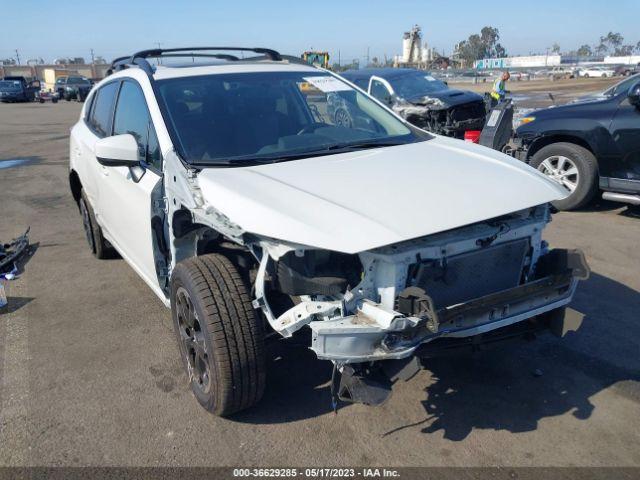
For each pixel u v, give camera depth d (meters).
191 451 2.91
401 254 2.63
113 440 3.00
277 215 2.64
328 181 3.02
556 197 3.08
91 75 84.00
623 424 3.07
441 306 2.88
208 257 3.06
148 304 4.68
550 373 3.55
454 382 3.48
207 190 2.99
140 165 3.80
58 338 4.13
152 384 3.51
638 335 3.98
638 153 6.29
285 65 4.51
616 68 59.78
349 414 3.18
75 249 6.17
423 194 2.88
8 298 4.87
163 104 3.70
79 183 5.96
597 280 4.90
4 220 7.50
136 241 4.04
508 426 3.07
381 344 2.57
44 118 23.52
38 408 3.29
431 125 12.31
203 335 2.89
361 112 4.25
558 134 6.93
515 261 3.07
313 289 2.64
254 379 2.91
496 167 3.34
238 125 3.70
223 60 4.78
